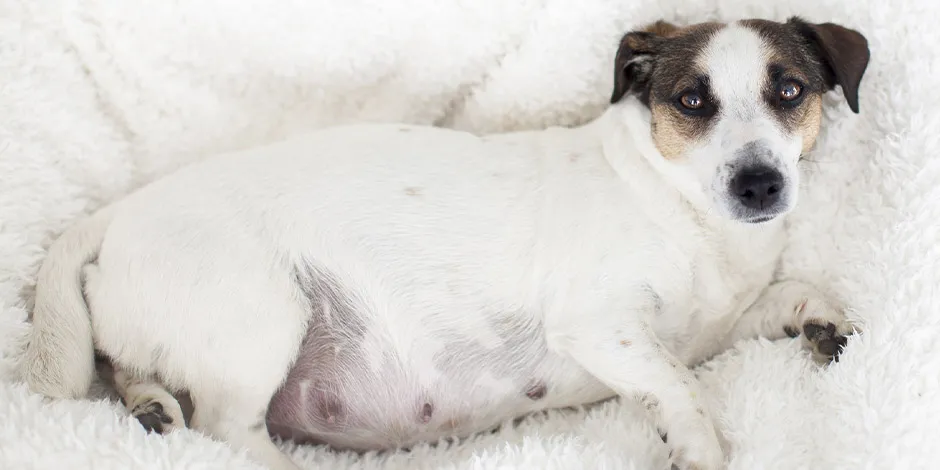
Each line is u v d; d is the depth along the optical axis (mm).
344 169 909
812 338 910
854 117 926
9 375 891
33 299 925
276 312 881
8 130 938
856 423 847
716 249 912
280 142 936
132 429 840
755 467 844
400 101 1021
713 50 878
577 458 848
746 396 879
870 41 926
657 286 896
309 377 902
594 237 896
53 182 954
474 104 1017
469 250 897
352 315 896
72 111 969
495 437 926
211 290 877
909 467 827
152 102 998
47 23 969
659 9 976
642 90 912
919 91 907
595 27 977
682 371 878
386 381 902
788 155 864
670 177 900
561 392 920
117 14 972
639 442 881
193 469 829
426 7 983
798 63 878
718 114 871
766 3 960
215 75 1001
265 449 882
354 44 994
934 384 840
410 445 929
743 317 952
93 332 894
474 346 902
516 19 989
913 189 888
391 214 899
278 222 896
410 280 896
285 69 1000
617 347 877
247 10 978
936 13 914
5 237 918
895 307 868
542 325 903
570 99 999
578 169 916
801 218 937
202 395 880
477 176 912
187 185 907
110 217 917
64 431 832
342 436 920
